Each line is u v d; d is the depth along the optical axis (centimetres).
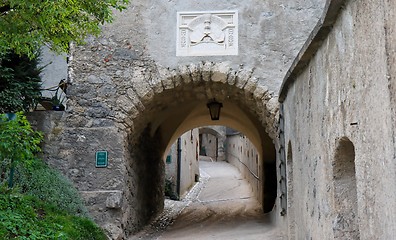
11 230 511
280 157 759
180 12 838
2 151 519
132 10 842
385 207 257
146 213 1032
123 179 797
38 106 948
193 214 1195
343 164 387
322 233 430
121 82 822
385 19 251
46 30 567
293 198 647
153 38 833
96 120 811
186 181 1984
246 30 826
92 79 823
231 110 1203
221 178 2486
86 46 833
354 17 321
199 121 1390
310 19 824
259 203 1367
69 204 730
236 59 818
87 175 793
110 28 838
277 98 798
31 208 612
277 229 812
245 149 2214
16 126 529
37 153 795
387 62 248
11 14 535
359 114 310
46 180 730
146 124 977
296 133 601
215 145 3947
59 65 1204
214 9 836
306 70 520
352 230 376
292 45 817
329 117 401
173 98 940
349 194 383
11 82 787
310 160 494
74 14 611
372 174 282
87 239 656
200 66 816
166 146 1262
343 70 353
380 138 265
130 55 829
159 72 820
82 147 802
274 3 833
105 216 777
